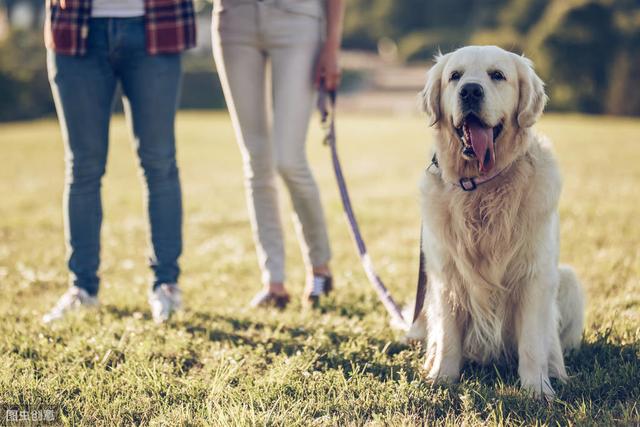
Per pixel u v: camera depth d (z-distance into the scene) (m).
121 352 3.30
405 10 65.06
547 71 31.55
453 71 3.20
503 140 3.12
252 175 4.29
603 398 2.77
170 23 3.87
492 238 3.04
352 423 2.49
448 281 3.16
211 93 36.19
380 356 3.27
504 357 3.26
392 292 4.43
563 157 12.42
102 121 3.94
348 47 70.25
